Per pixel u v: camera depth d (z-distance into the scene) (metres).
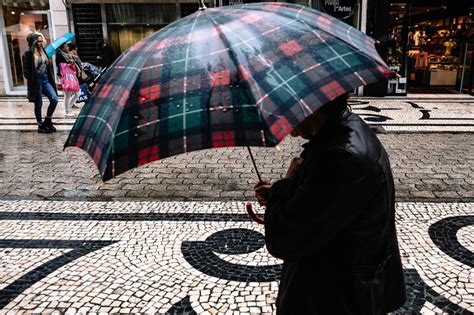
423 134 7.70
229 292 3.04
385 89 12.16
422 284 3.08
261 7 1.60
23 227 4.12
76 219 4.30
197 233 3.96
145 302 2.94
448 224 4.05
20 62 13.57
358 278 1.38
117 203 4.73
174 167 6.05
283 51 1.36
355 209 1.31
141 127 1.29
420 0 11.97
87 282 3.18
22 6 13.17
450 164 5.94
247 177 5.56
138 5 12.91
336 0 11.55
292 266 1.53
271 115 1.22
